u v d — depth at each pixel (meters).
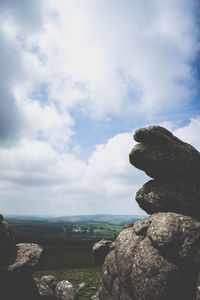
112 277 22.00
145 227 22.20
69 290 29.42
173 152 24.91
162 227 20.56
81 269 75.06
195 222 21.45
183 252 19.02
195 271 18.55
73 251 137.12
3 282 20.94
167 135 25.81
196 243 19.64
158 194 25.16
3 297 20.72
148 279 18.08
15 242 25.69
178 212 24.08
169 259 18.88
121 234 23.75
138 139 26.73
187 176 25.44
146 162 25.72
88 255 121.56
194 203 24.27
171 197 24.56
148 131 25.52
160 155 25.00
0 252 22.33
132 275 19.33
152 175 26.73
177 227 20.52
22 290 22.97
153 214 23.67
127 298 19.34
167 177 26.12
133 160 26.81
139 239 21.45
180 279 18.03
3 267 21.08
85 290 37.75
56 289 30.06
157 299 17.33
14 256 23.16
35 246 25.31
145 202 25.73
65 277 55.19
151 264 18.62
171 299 17.48
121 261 21.06
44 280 33.22
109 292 21.95
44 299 27.19
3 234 23.28
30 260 22.84
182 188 25.05
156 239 19.84
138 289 18.31
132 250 20.81
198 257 18.88
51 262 94.12
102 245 32.59
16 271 21.03
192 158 24.84
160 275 18.00
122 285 20.42
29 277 24.44
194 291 17.84
